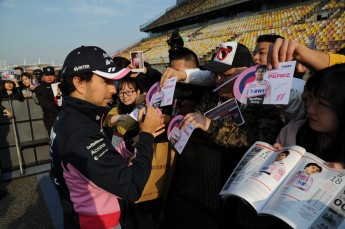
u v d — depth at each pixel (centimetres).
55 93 427
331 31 1250
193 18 2666
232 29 2020
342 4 1430
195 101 189
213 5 2419
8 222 328
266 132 121
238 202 120
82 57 133
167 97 151
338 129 97
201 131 141
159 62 2211
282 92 99
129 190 126
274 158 97
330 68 98
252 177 95
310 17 1545
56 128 135
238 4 2162
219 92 155
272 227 107
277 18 1773
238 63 153
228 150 124
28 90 761
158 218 174
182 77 170
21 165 466
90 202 135
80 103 132
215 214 132
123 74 136
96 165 123
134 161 137
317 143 109
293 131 112
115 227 145
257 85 108
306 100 105
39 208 360
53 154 135
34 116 502
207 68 151
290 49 100
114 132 225
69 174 131
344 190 80
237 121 129
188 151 147
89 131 128
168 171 179
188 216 148
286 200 83
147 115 141
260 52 201
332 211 78
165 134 179
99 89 135
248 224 116
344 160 95
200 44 2069
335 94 95
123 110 263
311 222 78
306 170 88
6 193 404
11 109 471
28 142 497
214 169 132
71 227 143
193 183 145
